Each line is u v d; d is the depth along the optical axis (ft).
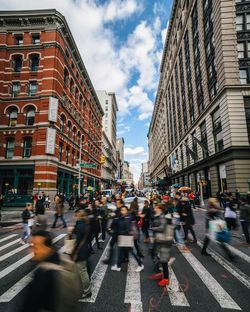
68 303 6.40
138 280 17.71
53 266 6.92
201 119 108.47
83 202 25.85
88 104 149.59
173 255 24.62
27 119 89.25
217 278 18.04
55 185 87.45
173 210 34.24
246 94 78.48
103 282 17.33
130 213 23.76
